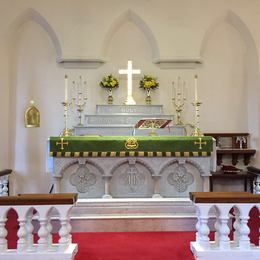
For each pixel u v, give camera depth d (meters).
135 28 8.73
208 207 4.13
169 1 8.41
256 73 8.40
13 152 8.54
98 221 5.81
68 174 6.48
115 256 4.64
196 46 8.40
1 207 4.11
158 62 8.54
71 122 8.58
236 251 4.07
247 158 8.52
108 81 8.32
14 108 8.55
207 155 6.44
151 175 6.54
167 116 7.83
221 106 8.73
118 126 7.69
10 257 4.07
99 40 8.35
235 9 8.38
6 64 8.33
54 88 8.61
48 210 4.17
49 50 8.64
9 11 8.23
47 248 4.22
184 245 5.07
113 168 6.44
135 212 6.00
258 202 4.12
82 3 8.34
